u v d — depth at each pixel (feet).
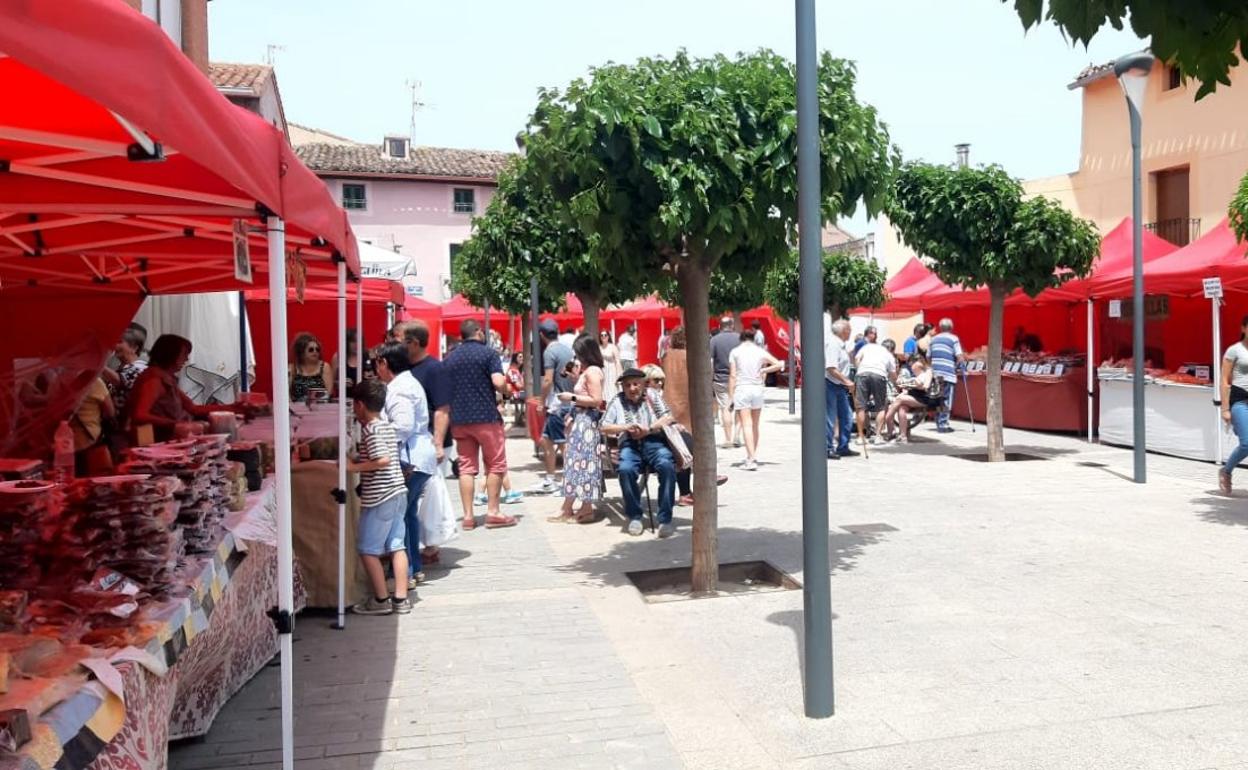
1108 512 30.78
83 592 9.50
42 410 14.03
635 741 14.14
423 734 14.48
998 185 39.88
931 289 64.18
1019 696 15.48
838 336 46.11
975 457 44.96
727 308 72.28
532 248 43.14
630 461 28.40
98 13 6.07
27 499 9.73
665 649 18.19
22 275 20.71
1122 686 15.80
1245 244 40.22
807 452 14.92
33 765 6.59
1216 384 40.29
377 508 20.63
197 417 21.81
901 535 27.55
